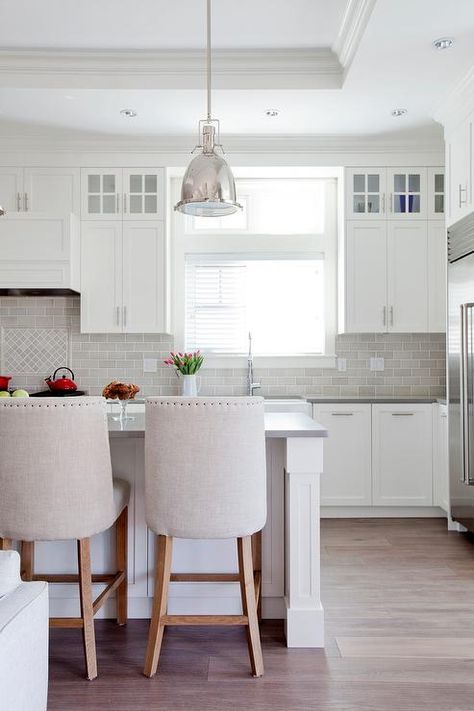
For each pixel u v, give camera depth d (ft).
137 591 8.49
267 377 16.10
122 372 15.90
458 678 6.85
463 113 12.01
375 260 14.92
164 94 12.01
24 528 6.79
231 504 6.82
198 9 10.11
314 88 11.85
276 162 14.88
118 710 6.23
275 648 7.64
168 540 7.04
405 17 9.28
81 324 14.92
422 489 14.32
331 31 10.90
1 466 6.79
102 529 7.08
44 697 4.47
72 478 6.83
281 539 8.49
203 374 16.08
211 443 6.77
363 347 16.07
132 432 7.74
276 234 16.19
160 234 14.88
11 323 15.78
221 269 16.37
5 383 14.82
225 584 8.43
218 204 8.84
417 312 14.92
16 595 4.28
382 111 12.99
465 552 11.57
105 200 14.88
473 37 9.89
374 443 14.30
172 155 14.85
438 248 14.90
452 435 12.78
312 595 7.72
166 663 7.28
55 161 14.78
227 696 6.50
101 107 12.71
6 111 12.93
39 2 9.89
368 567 10.69
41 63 11.64
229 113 13.08
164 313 14.90
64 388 14.90
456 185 12.45
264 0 9.86
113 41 11.23
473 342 11.58
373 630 8.11
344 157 14.88
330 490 14.29
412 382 16.01
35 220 14.24
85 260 14.90
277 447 8.44
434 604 8.99
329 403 14.30
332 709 6.23
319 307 16.35
